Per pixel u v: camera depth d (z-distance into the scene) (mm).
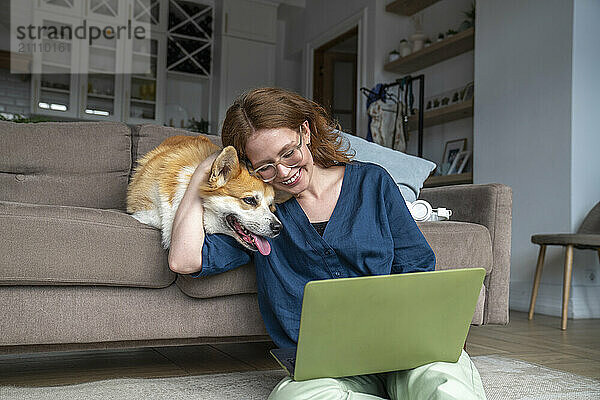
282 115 1191
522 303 3672
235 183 1312
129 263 1479
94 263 1444
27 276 1390
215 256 1384
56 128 2061
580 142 3426
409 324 1087
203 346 2184
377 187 1316
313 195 1326
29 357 1904
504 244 1994
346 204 1302
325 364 1085
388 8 5164
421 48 4926
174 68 6309
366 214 1281
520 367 1820
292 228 1315
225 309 1600
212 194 1336
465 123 4656
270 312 1403
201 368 1773
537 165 3635
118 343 1526
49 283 1429
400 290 1046
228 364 1839
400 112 4730
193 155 1594
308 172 1254
